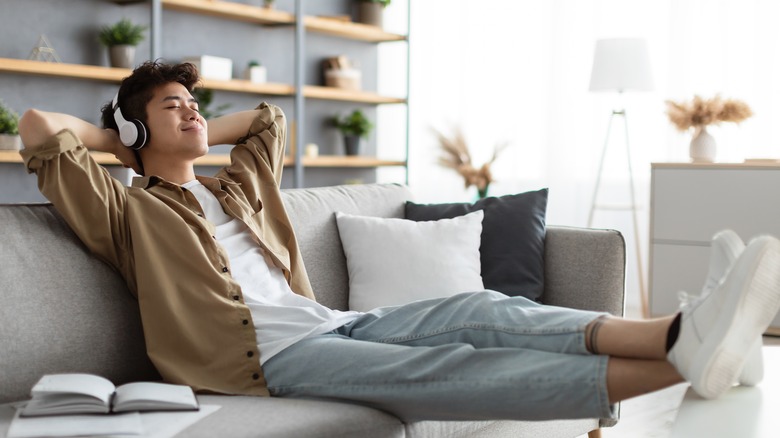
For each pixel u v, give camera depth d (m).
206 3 4.71
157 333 1.76
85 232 1.78
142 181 2.00
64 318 1.72
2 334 1.62
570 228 2.56
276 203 2.18
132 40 4.37
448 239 2.52
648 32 5.06
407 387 1.62
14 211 1.77
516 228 2.57
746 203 4.14
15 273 1.68
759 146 4.69
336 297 2.49
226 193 2.05
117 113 2.03
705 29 4.84
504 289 2.50
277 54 5.48
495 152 5.44
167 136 2.01
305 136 5.65
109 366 1.78
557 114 5.41
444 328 1.74
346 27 5.49
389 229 2.52
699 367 1.39
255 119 2.31
